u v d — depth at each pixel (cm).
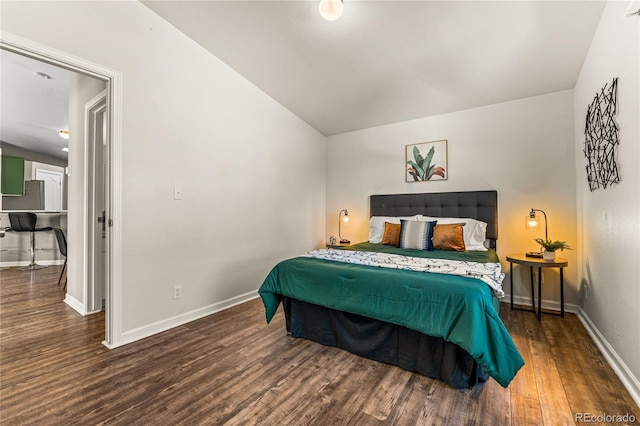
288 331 240
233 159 312
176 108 257
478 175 346
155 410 146
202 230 280
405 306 175
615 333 185
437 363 174
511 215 327
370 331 198
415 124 391
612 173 191
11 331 238
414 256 272
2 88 369
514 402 153
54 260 520
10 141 604
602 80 207
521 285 320
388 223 358
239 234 319
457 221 332
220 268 298
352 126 428
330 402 153
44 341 221
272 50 277
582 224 274
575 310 292
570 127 299
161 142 246
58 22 189
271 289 235
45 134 551
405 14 221
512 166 327
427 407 149
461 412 145
